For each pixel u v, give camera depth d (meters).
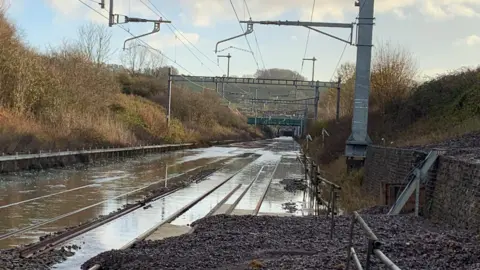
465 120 29.08
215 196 25.45
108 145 50.81
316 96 84.00
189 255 11.58
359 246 12.02
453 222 14.27
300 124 138.38
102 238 14.34
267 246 12.84
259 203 23.80
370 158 27.78
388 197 19.34
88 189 25.34
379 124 42.78
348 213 20.77
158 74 122.38
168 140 75.38
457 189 14.34
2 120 38.25
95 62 65.00
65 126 46.25
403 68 45.59
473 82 33.19
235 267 10.16
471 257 10.13
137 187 27.11
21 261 11.16
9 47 44.91
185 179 32.81
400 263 9.63
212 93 122.88
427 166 16.84
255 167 46.38
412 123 37.50
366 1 28.47
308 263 9.96
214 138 105.06
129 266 10.49
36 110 45.91
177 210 20.08
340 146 44.22
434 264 9.62
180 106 101.69
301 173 41.09
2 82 42.56
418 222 15.48
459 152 16.97
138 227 16.28
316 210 21.95
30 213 17.83
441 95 36.28
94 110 57.19
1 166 30.66
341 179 30.41
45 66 49.56
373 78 46.69
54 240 13.49
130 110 72.38
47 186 25.77
